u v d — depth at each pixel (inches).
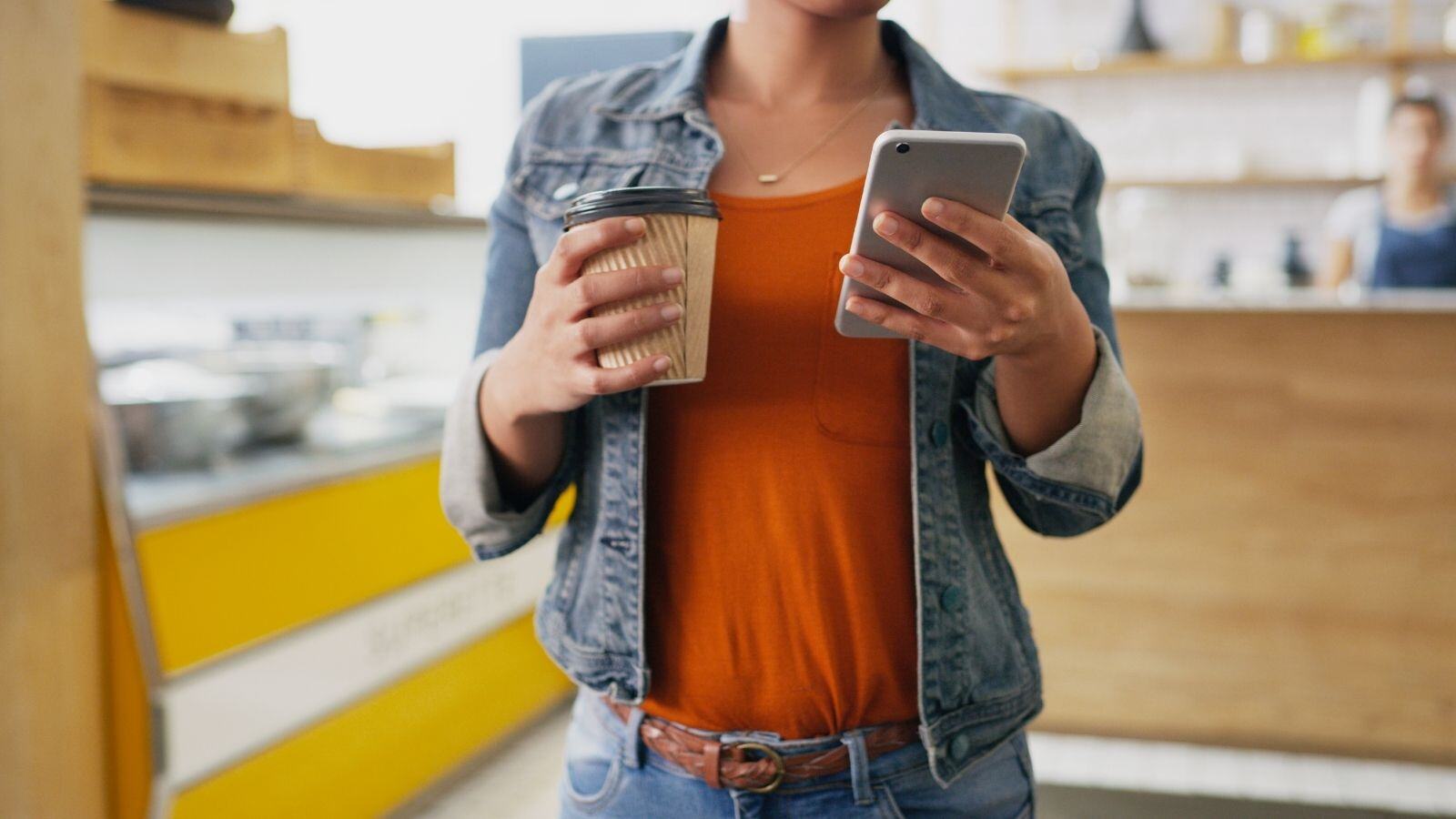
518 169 40.3
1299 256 197.3
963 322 28.6
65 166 66.8
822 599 34.5
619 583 36.2
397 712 101.1
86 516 69.6
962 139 26.4
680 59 40.0
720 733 35.5
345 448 100.7
